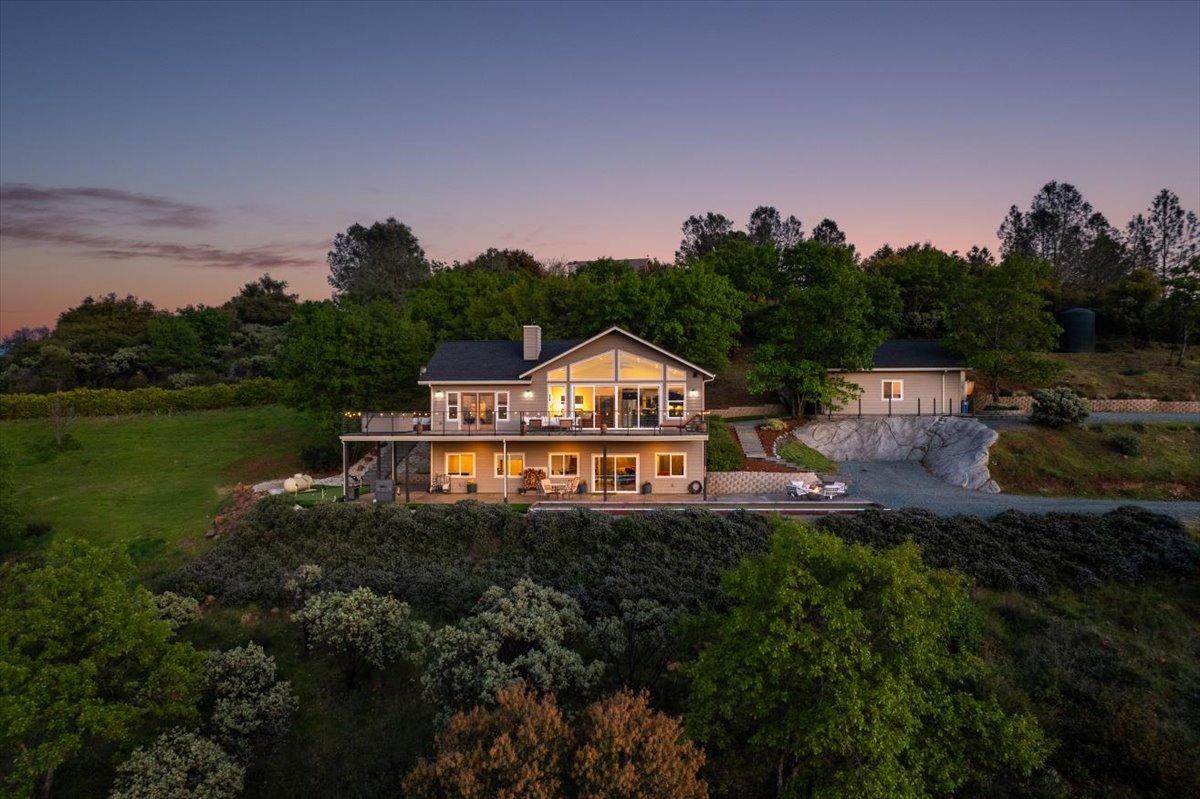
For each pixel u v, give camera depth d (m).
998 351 38.47
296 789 15.73
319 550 25.14
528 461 32.00
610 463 31.69
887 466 33.94
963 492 29.14
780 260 67.38
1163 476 29.23
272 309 91.38
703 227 114.25
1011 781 14.48
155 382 66.31
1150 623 18.89
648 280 44.00
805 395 39.06
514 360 34.16
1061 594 20.27
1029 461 30.66
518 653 17.22
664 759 10.58
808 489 29.22
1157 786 14.18
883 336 39.03
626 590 20.75
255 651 18.03
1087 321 53.94
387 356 37.75
